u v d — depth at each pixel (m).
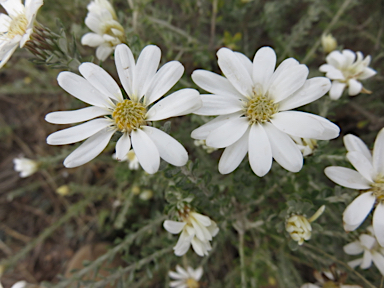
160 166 0.06
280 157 0.06
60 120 0.06
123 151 0.06
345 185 0.07
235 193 0.09
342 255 0.11
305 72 0.06
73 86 0.06
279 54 0.13
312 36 0.16
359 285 0.09
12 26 0.07
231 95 0.06
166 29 0.13
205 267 0.11
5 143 0.18
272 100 0.06
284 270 0.10
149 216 0.16
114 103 0.07
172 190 0.08
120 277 0.10
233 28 0.15
